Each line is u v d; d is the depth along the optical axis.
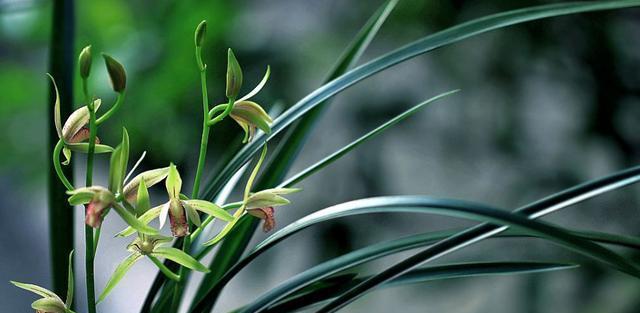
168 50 2.10
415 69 2.48
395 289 3.25
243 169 1.08
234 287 3.39
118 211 0.94
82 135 0.96
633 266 0.90
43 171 2.31
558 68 2.31
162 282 1.02
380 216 2.39
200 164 0.96
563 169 2.34
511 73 2.32
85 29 2.09
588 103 2.28
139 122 2.10
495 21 1.00
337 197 2.44
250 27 2.23
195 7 2.10
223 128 2.14
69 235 1.08
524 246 2.27
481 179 2.60
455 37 1.00
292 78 2.26
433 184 2.88
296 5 2.37
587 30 2.24
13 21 2.16
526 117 2.37
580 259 2.14
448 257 2.39
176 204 0.96
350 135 2.44
